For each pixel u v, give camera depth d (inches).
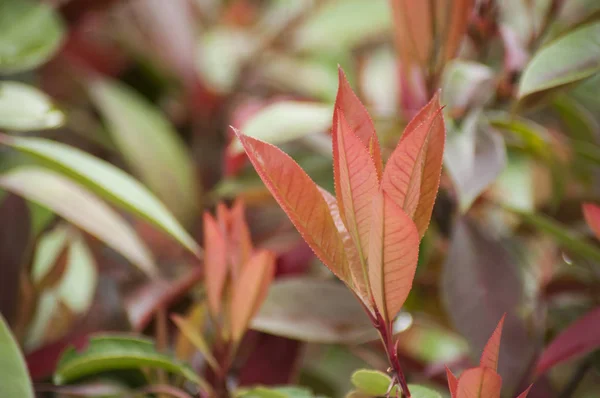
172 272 34.2
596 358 32.0
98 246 34.2
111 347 29.8
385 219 27.0
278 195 27.5
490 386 27.4
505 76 32.0
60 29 32.8
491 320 31.4
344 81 28.0
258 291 30.0
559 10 33.4
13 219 32.4
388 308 27.5
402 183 27.3
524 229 34.3
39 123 31.3
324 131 33.3
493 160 31.0
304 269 33.1
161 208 31.0
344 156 27.2
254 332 32.4
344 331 31.4
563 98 33.0
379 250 27.2
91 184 30.7
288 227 34.4
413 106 33.4
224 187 33.8
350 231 27.7
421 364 33.1
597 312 30.9
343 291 31.7
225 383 30.2
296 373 32.0
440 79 32.0
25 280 31.8
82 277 33.3
